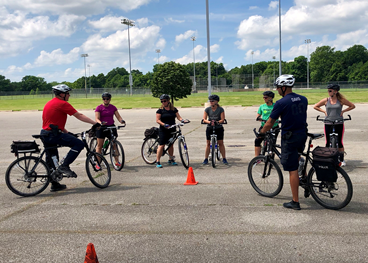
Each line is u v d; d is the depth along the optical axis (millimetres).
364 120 17844
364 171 7008
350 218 4461
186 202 5289
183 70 52812
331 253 3504
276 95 55125
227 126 17141
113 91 81625
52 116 5988
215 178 6828
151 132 8180
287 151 4836
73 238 4016
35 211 5023
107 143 8055
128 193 5887
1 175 7562
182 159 7715
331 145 7266
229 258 3447
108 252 3639
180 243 3818
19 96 98375
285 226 4234
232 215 4668
